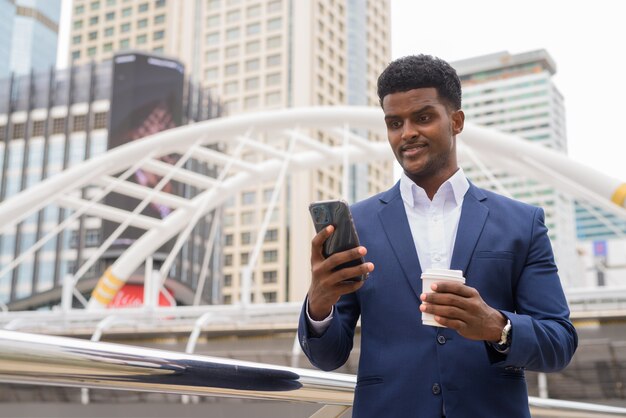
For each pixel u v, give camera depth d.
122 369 1.24
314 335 1.79
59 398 29.30
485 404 1.67
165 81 85.12
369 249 1.89
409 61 1.92
